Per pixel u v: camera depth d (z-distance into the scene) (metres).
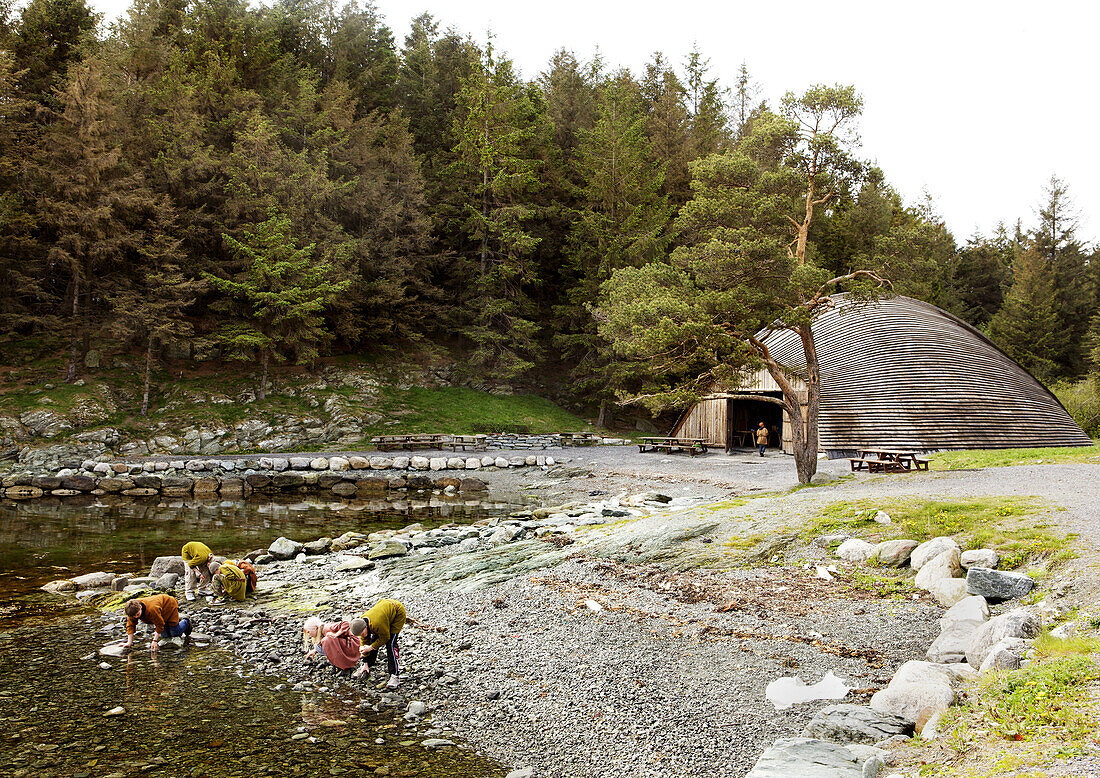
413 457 29.38
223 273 34.94
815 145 18.27
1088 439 27.83
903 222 55.12
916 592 9.23
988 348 30.64
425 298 44.62
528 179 42.44
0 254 30.62
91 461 25.31
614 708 6.54
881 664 7.20
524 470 28.88
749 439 36.22
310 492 24.52
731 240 17.25
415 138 48.31
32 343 33.56
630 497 19.69
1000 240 69.88
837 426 26.67
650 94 57.56
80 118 30.92
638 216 42.34
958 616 7.66
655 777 5.33
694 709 6.41
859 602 9.12
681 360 17.23
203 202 35.84
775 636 8.11
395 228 40.78
